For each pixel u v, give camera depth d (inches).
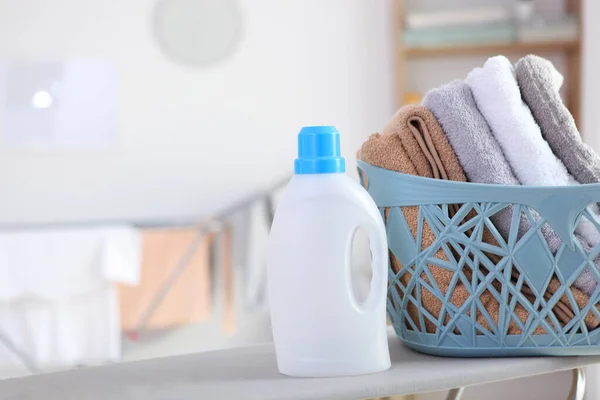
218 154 126.0
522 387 78.2
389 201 31.1
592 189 27.9
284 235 27.5
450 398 36.5
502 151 32.0
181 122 125.0
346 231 27.3
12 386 27.9
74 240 98.3
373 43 127.8
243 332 124.6
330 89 127.8
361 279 103.5
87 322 100.6
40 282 97.0
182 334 122.9
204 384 26.5
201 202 125.5
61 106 121.3
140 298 106.6
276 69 126.9
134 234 100.7
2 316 98.2
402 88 121.0
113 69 122.7
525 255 28.5
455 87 32.5
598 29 93.5
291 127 127.5
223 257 121.5
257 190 126.5
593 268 28.4
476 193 28.9
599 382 77.5
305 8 127.1
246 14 126.1
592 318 28.8
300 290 27.2
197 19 124.6
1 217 120.6
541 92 33.2
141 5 123.0
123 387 26.6
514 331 29.1
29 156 120.9
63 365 99.9
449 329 29.8
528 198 28.3
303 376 27.2
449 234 29.3
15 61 120.1
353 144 128.3
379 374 27.1
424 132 31.4
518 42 116.5
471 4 125.8
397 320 32.3
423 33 118.4
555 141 33.1
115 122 122.9
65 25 121.3
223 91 125.9
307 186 27.7
